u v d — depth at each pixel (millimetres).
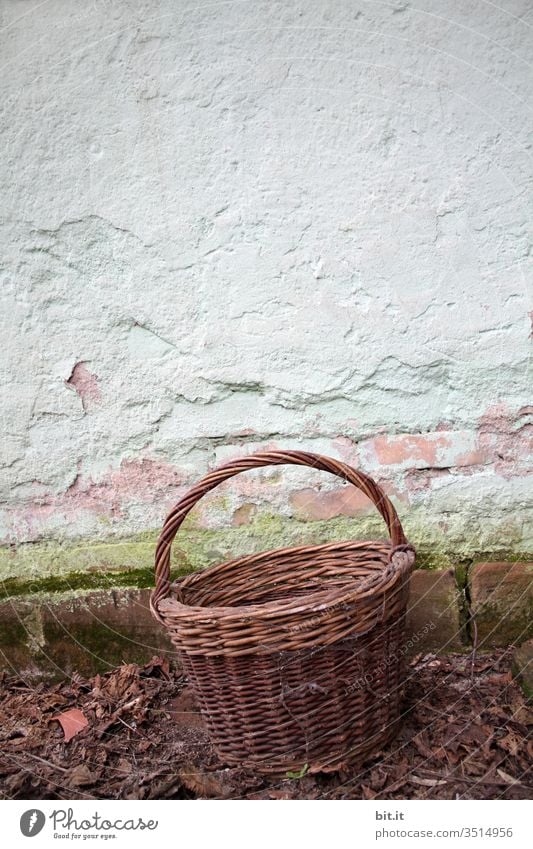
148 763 1801
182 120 2049
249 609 1573
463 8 1984
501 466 2154
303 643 1556
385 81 2018
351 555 1987
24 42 2027
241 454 2184
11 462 2191
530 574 2152
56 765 1810
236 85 2031
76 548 2213
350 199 2068
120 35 2020
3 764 1815
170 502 2193
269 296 2113
